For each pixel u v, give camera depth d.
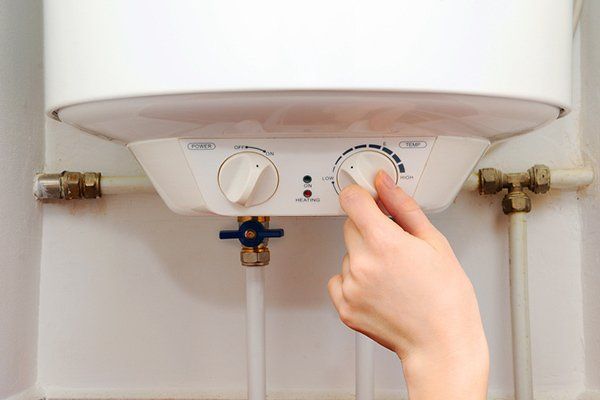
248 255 0.59
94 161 0.71
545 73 0.37
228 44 0.33
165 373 0.71
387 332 0.37
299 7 0.32
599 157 0.65
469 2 0.34
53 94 0.40
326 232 0.70
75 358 0.71
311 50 0.32
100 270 0.71
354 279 0.37
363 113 0.36
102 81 0.36
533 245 0.69
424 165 0.41
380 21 0.32
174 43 0.33
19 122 0.65
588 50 0.67
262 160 0.41
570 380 0.69
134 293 0.71
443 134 0.40
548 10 0.38
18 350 0.65
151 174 0.45
